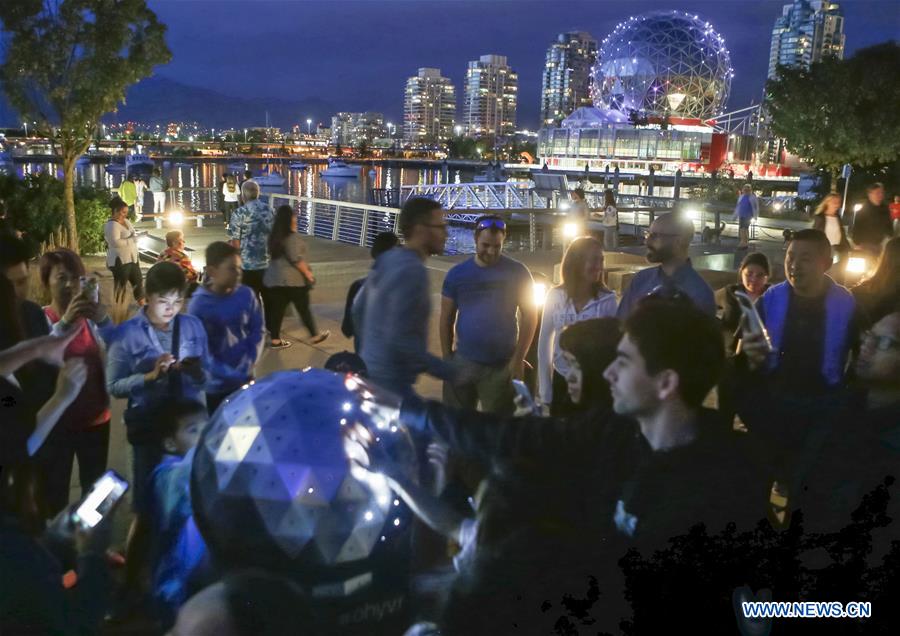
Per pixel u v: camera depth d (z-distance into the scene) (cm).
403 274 334
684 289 361
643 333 161
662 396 162
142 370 307
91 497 197
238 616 130
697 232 2417
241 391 143
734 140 8319
